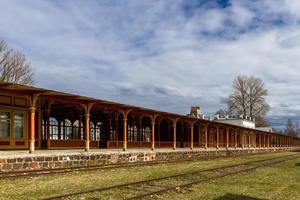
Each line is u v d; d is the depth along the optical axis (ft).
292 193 49.70
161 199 42.27
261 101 348.18
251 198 45.70
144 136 156.04
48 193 44.80
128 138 143.23
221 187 53.21
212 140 193.26
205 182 57.26
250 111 348.18
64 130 112.16
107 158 88.48
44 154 71.51
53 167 72.95
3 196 42.42
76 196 42.09
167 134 169.78
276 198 45.88
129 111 104.42
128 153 96.02
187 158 122.72
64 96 80.59
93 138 128.47
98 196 42.73
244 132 212.64
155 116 115.44
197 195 45.75
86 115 88.84
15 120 87.86
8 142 85.56
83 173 67.10
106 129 133.39
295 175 73.97
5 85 68.23
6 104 84.94
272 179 65.36
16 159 65.57
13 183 52.60
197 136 184.03
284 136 318.86
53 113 107.65
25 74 178.70
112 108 99.96
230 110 355.77
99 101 88.12
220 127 174.91
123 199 40.45
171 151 116.37
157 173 70.49
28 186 50.06
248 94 349.61
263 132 242.37
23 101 90.22
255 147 228.02
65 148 102.01
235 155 161.89
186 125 176.55
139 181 53.72
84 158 81.20
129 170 75.51
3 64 169.48
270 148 240.12
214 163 103.65
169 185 53.11
